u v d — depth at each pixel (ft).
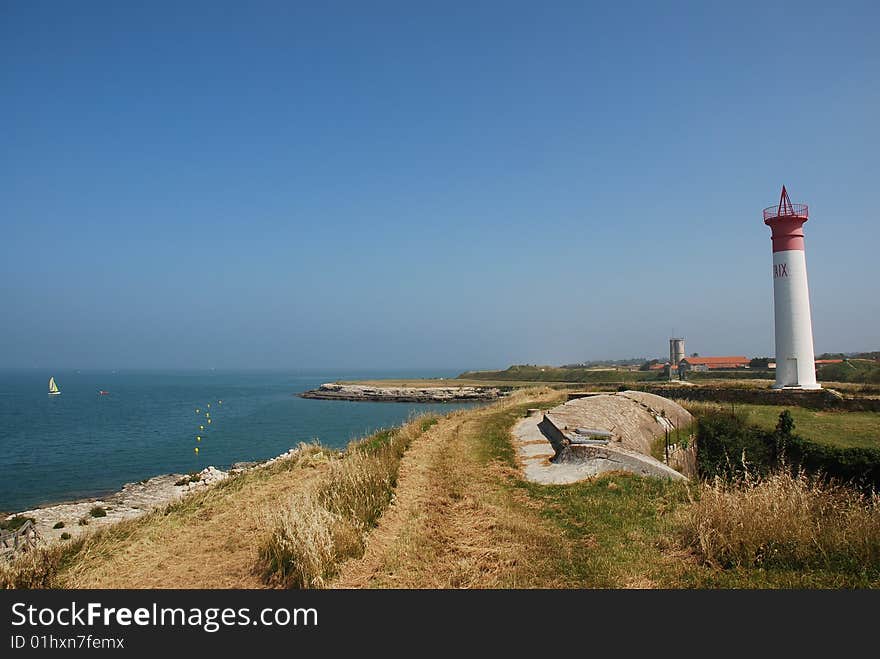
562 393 117.91
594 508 35.91
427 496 39.86
